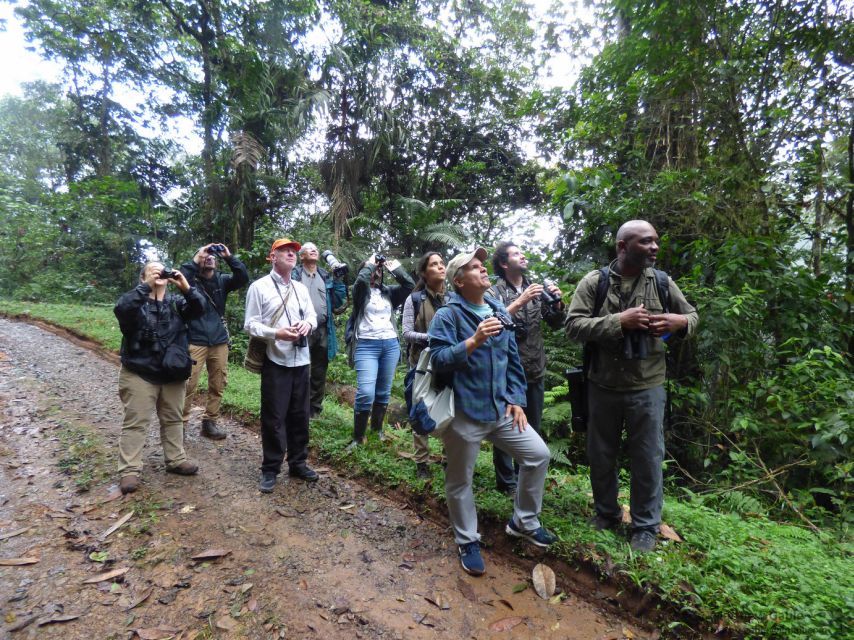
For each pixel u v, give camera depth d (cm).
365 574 271
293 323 373
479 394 259
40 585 247
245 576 262
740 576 245
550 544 279
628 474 428
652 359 272
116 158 1600
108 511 324
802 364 370
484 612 245
